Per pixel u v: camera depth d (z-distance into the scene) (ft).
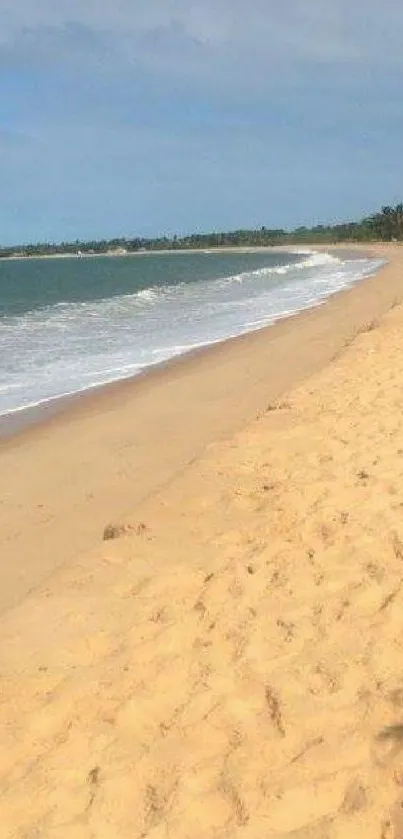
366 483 22.54
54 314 88.22
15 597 19.03
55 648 15.30
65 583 18.10
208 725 12.69
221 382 44.14
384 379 36.17
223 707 13.08
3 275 249.75
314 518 20.38
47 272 269.85
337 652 14.42
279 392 40.34
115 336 65.98
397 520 19.72
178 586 17.56
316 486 22.58
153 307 94.27
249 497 22.62
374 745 11.71
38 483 27.89
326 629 15.29
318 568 17.78
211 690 13.57
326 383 36.88
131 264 336.90
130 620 16.26
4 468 29.76
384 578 16.99
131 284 164.35
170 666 14.44
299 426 29.37
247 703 13.20
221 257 388.16
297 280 136.77
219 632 15.47
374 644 14.53
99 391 43.04
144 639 15.46
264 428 29.86
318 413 31.32
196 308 90.58
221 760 11.78
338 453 25.62
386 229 379.76
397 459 24.35
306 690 13.38
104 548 19.89
